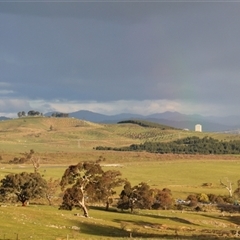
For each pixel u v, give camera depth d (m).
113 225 96.19
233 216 133.62
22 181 133.00
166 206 149.62
